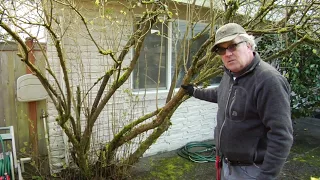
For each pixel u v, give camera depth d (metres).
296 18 3.51
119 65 2.99
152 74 4.70
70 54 3.81
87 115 3.31
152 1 2.59
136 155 3.73
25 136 4.14
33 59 3.78
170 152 4.98
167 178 3.95
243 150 1.99
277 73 1.85
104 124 4.19
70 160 3.78
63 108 2.92
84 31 3.82
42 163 4.02
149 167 4.30
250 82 1.91
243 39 1.92
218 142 2.18
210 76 3.16
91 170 3.62
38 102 4.14
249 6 4.66
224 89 2.17
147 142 3.65
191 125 5.28
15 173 3.62
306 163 4.51
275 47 5.39
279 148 1.76
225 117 2.07
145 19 2.93
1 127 3.66
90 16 3.87
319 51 4.59
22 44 2.33
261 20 2.94
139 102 4.50
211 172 4.18
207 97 2.61
